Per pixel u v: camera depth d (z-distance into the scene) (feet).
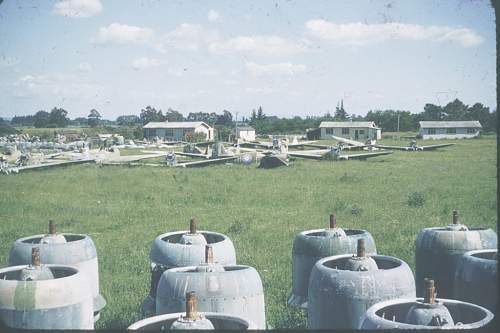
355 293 19.25
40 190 76.13
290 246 40.45
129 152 177.37
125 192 73.36
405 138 268.00
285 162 114.01
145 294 29.01
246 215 54.80
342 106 357.20
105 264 35.68
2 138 220.84
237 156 128.47
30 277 19.84
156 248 24.03
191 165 118.21
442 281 24.14
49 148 191.21
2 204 63.00
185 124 295.07
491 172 92.53
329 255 24.02
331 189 73.87
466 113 294.66
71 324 19.38
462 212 52.75
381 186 76.33
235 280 19.66
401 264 20.67
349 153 157.58
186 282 19.53
